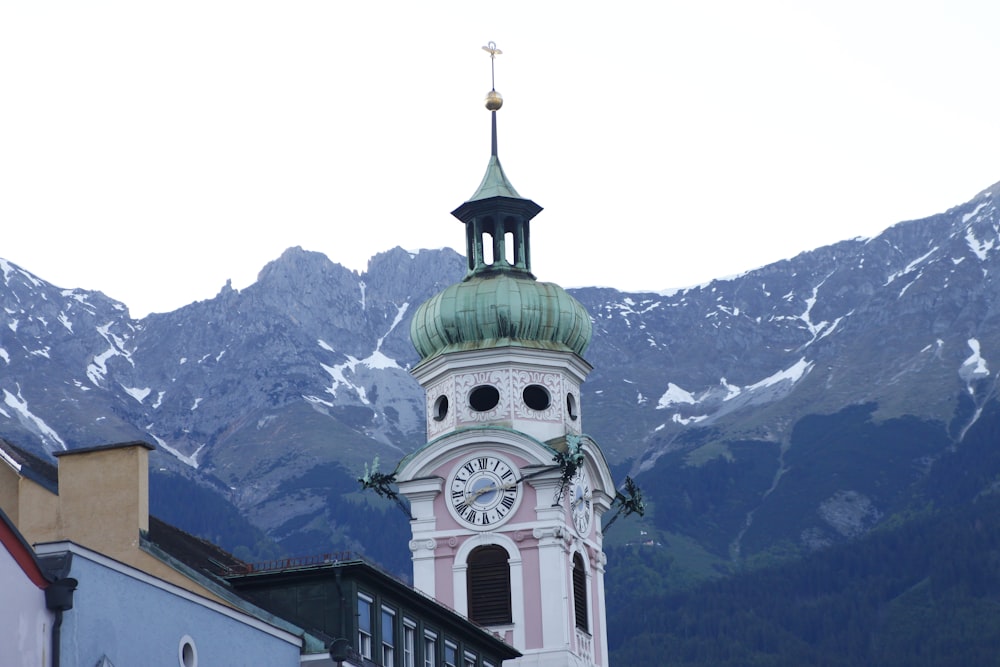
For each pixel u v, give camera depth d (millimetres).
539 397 145375
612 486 147875
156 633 73500
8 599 65812
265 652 81438
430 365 147000
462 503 141000
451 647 104312
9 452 91188
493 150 156500
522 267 151375
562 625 137375
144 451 88938
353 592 91562
